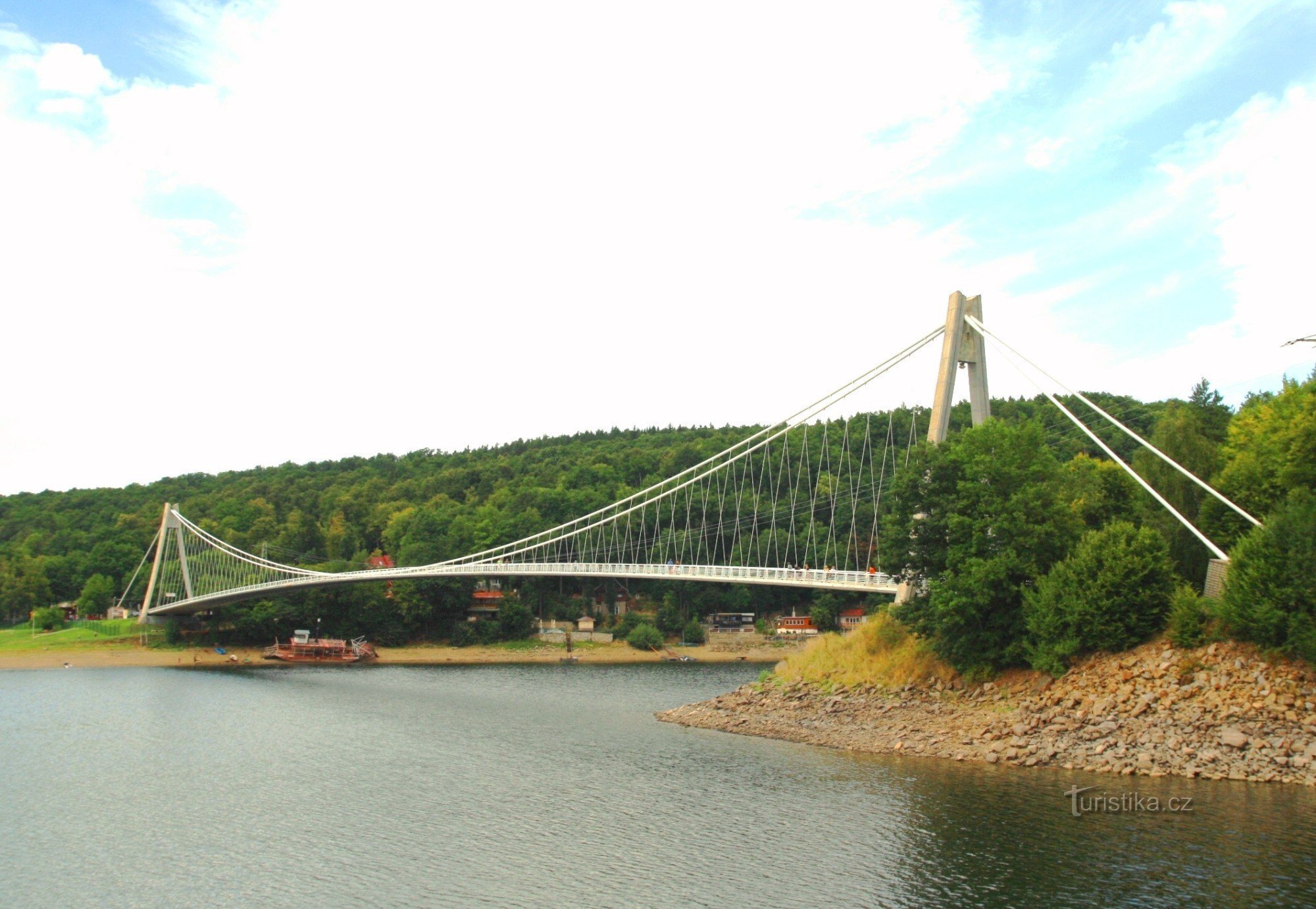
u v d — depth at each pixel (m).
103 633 128.75
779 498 140.12
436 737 56.44
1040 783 38.56
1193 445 55.66
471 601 138.88
